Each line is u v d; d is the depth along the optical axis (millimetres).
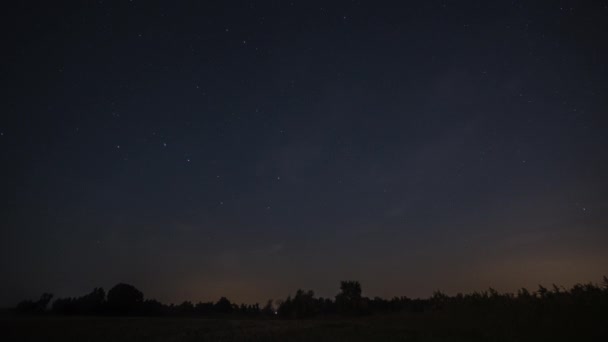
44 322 37156
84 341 21375
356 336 19734
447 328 20734
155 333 25609
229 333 25047
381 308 65188
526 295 21484
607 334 14055
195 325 33969
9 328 29438
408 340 17375
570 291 18984
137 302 69062
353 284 67000
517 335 16203
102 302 66938
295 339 19641
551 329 15930
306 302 70750
